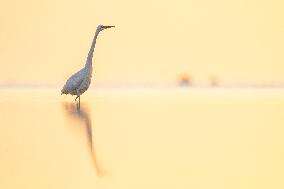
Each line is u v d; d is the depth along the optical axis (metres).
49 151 11.52
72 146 11.88
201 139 12.77
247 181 9.99
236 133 13.39
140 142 12.30
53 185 9.65
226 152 11.80
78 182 9.84
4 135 12.60
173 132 13.34
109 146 11.97
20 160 10.78
